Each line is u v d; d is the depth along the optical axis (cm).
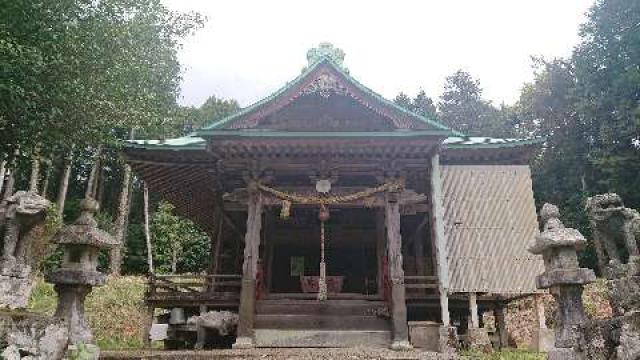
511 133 3838
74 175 3744
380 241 1516
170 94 2622
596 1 3080
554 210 877
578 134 3198
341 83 1482
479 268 1472
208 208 2062
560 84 3362
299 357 1026
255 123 1451
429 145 1407
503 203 1553
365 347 1287
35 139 1039
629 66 2759
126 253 3300
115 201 3894
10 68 849
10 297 625
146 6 1730
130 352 1102
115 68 1199
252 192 1447
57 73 988
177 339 1544
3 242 649
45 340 553
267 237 1769
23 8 912
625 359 517
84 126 1152
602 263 696
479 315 1734
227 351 1132
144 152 1600
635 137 2723
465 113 4281
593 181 3058
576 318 777
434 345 1292
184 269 3362
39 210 669
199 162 1630
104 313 1956
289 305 1401
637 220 640
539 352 1294
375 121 1511
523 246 1499
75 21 1079
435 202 1456
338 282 1662
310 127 1505
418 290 1586
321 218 1407
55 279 877
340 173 1508
